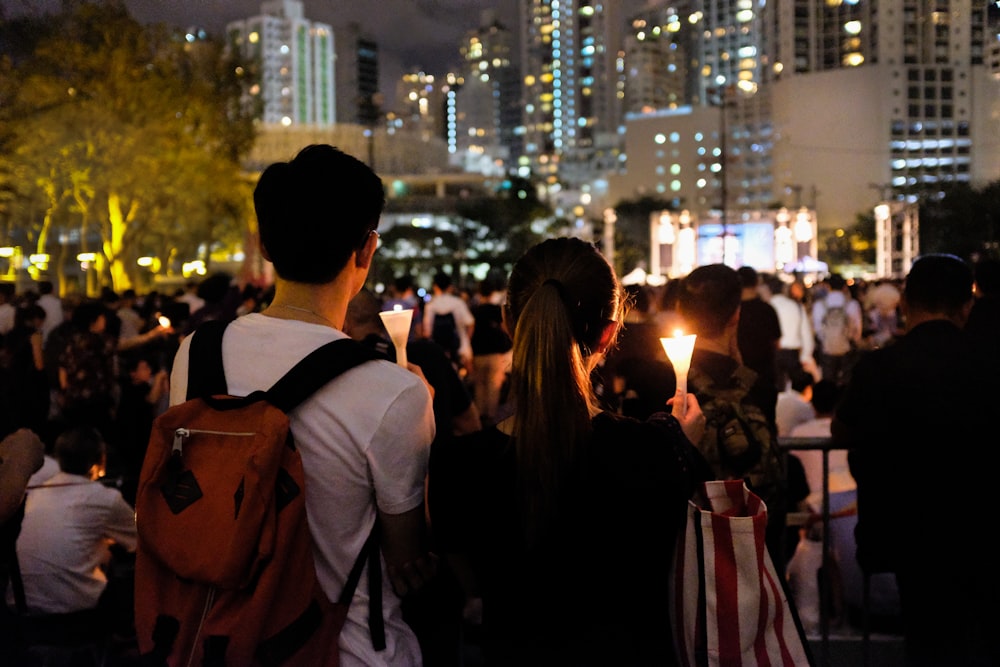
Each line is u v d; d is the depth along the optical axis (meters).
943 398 3.02
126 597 3.81
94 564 3.74
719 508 1.95
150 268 49.97
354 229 1.92
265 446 1.69
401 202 106.81
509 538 1.84
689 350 2.06
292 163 1.93
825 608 3.80
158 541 1.71
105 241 38.38
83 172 31.80
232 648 1.65
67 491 3.70
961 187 53.00
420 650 2.02
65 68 29.17
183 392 1.89
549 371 1.81
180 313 7.72
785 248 50.03
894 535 3.11
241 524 1.66
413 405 1.84
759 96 133.00
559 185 137.12
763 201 132.00
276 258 1.92
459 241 83.00
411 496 1.84
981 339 3.12
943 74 116.25
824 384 5.84
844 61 139.38
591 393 1.90
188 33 34.69
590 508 1.80
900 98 116.56
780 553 3.10
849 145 118.62
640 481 1.79
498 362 7.79
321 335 1.85
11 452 2.77
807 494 4.81
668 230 48.59
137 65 31.33
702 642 1.82
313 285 1.94
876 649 4.05
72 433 3.80
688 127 138.88
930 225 53.00
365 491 1.83
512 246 82.94
